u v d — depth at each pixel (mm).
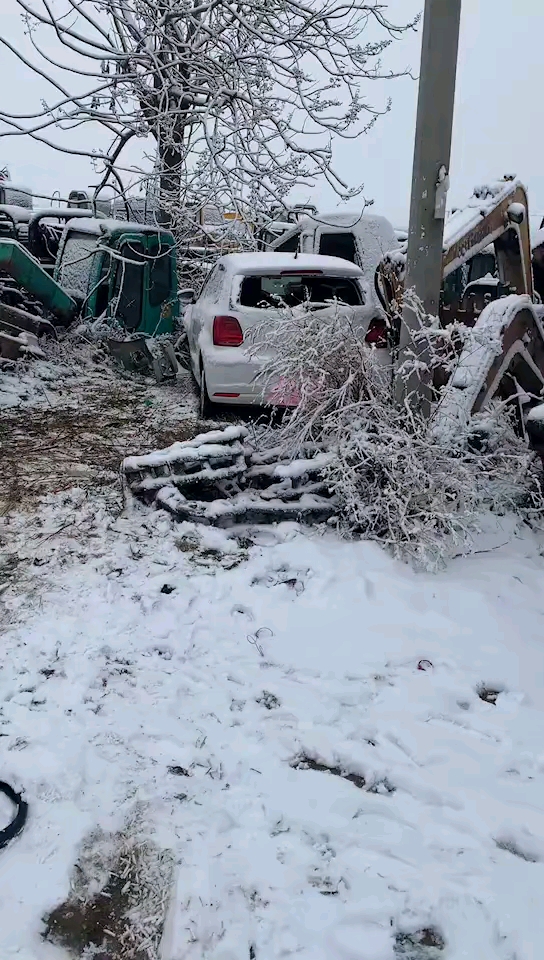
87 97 8953
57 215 13680
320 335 5000
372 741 3008
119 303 11203
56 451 6598
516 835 2518
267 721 3094
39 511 5188
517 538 4883
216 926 2188
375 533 4707
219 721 3088
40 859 2414
